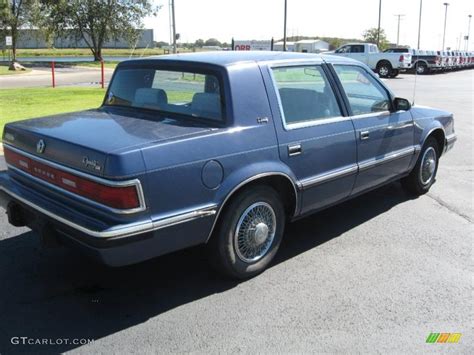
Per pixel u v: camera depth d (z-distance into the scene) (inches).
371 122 198.7
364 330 135.1
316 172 174.7
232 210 150.7
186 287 157.8
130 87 179.8
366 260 178.1
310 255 181.8
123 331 134.0
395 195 254.2
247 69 157.2
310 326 136.8
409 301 150.3
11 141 165.5
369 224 213.3
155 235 132.2
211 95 153.6
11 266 170.4
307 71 176.1
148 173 128.5
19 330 133.6
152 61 173.0
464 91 858.8
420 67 1462.8
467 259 179.9
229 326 136.5
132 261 132.6
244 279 162.2
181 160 134.8
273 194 161.9
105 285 158.6
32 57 2322.8
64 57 2345.0
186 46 1971.0
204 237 145.2
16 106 523.5
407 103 215.2
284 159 161.0
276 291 155.5
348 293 154.6
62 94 667.4
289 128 163.3
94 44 1859.0
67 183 138.5
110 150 126.9
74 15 1769.2
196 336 131.9
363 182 200.2
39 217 145.6
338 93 187.5
